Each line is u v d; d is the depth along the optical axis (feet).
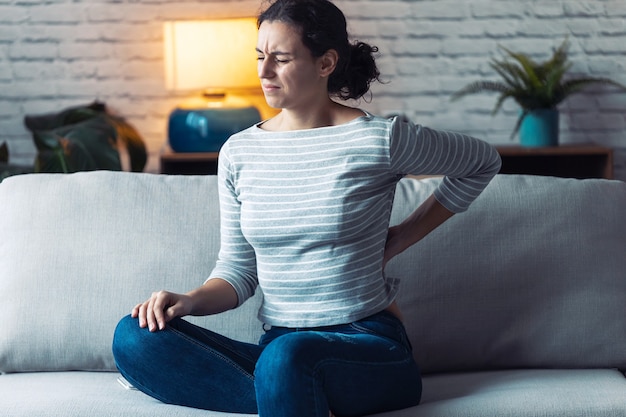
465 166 5.57
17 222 6.55
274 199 5.35
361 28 13.57
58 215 6.51
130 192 6.57
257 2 13.51
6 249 6.50
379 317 5.34
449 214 5.87
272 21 5.26
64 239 6.44
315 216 5.24
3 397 5.50
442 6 13.53
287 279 5.35
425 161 5.38
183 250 6.36
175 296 5.28
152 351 5.16
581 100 13.58
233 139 5.64
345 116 5.47
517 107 13.62
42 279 6.34
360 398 4.94
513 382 5.73
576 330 6.13
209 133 12.48
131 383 5.40
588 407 5.11
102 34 13.60
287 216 5.30
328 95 5.60
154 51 13.62
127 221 6.46
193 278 6.30
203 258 6.34
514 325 6.17
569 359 6.13
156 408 5.24
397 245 5.84
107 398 5.42
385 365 5.05
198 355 5.20
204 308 5.42
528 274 6.24
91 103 13.64
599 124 13.60
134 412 5.16
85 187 6.61
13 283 6.36
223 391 5.22
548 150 12.04
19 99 13.69
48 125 13.04
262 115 13.34
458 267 6.25
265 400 4.62
